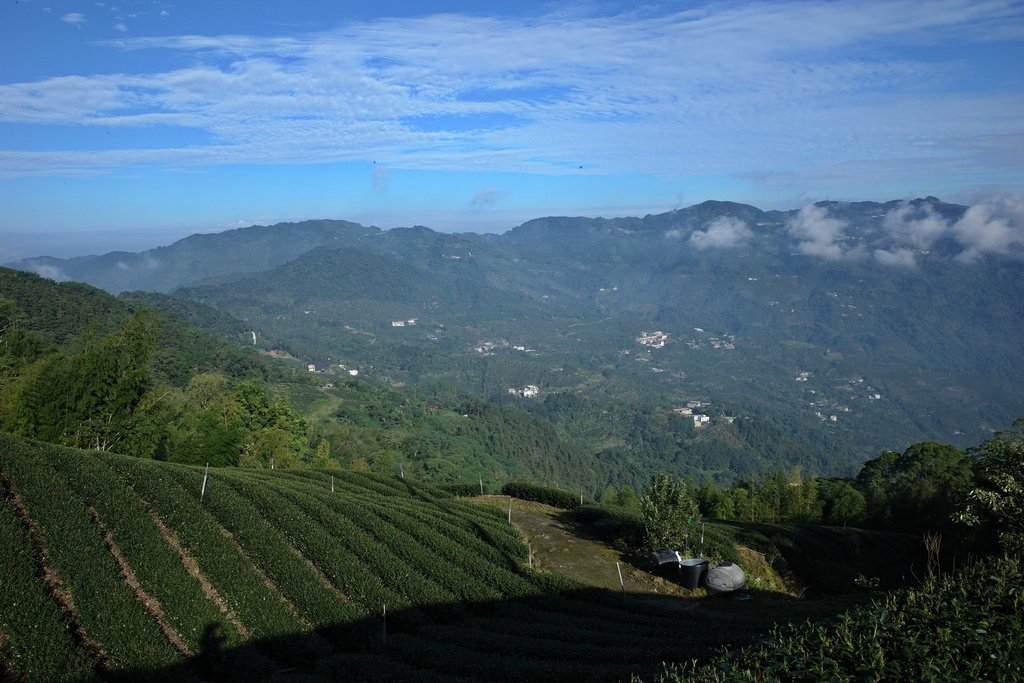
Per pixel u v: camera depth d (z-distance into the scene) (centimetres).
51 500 2577
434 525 3797
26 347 7106
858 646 1047
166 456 5894
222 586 2538
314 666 2167
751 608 3161
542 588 3083
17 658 1752
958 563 4259
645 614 2933
